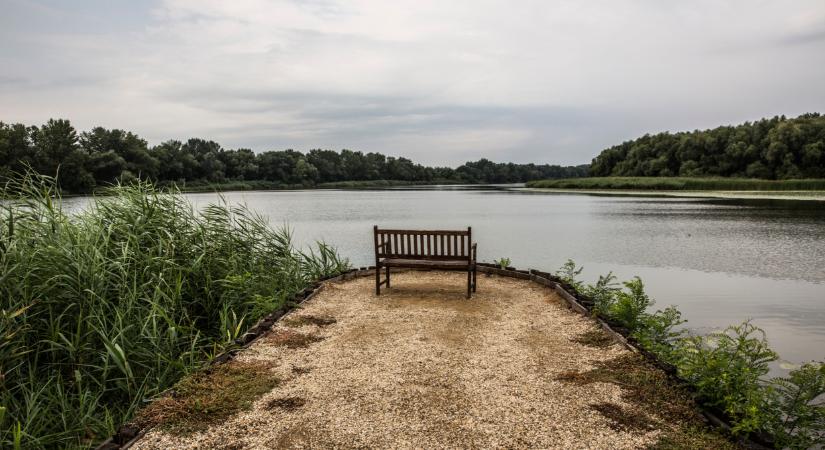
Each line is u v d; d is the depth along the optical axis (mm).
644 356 5508
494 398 4641
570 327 6828
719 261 17047
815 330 9172
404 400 4621
